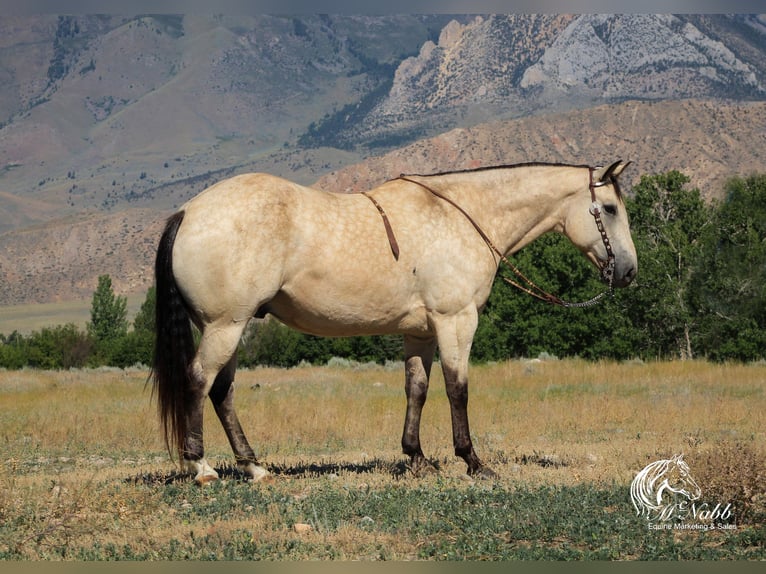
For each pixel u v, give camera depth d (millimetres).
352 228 8805
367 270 8805
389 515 7383
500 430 14914
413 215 9180
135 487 8258
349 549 6594
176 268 8352
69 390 28859
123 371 51469
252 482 8781
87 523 7199
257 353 61062
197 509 7637
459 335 9328
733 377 26109
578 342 51750
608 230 10055
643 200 58625
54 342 64438
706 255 52219
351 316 8938
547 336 51125
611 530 7145
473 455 9414
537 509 7504
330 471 9938
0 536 6824
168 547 6633
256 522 7211
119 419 16812
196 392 8430
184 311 8438
